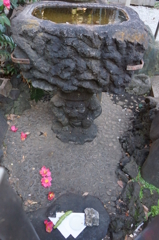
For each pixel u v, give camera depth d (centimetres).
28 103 239
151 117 207
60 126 213
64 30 123
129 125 233
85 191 174
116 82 144
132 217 159
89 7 169
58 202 165
